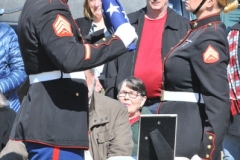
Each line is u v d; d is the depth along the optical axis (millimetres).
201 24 13109
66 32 10617
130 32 10906
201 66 12547
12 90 17250
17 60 17609
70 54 10445
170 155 11430
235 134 17609
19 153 12344
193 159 12273
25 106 11148
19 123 11062
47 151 10820
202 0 13062
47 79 10969
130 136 14398
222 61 12586
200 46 12633
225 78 12586
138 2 20328
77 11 19969
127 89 15781
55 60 10555
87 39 12383
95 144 14133
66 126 10820
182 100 12891
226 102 12484
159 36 17156
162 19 17312
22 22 10977
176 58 12867
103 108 14320
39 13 10719
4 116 14422
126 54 17125
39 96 10930
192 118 12750
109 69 17297
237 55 17719
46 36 10594
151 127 11469
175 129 11477
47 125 10812
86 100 11109
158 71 16703
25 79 17547
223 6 13094
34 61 10922
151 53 17016
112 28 11109
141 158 11500
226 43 12883
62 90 10938
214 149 12453
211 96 12461
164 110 13016
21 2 19547
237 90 17578
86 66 10547
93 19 18266
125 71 17016
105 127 14266
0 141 14336
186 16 20188
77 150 10945
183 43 13117
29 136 10836
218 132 12414
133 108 15789
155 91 16641
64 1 11016
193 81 12797
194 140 12688
